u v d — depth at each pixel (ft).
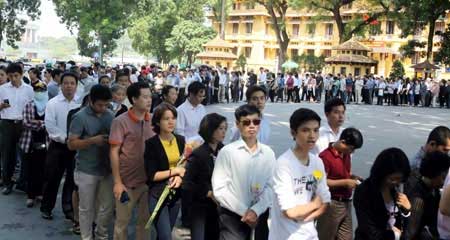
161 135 15.87
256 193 13.88
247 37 222.07
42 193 23.38
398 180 12.14
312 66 174.09
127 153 16.29
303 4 150.30
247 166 13.80
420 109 100.37
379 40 195.00
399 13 132.67
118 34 149.38
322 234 15.05
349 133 14.55
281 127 56.70
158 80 73.00
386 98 110.42
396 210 12.66
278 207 12.27
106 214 17.72
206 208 14.83
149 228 16.88
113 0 122.52
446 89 106.32
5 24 168.76
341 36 152.76
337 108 15.89
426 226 12.91
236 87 94.63
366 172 33.88
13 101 26.11
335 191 14.80
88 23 123.13
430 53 130.72
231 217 13.97
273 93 102.12
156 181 15.61
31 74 30.71
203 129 14.85
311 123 11.94
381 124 66.13
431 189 12.87
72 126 17.61
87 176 17.56
